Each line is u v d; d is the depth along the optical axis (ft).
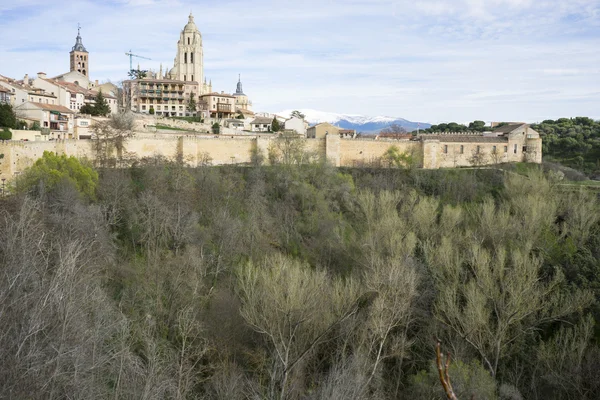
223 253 147.54
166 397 83.10
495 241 149.89
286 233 176.14
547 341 117.29
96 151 215.10
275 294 103.81
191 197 184.03
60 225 123.65
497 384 103.09
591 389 99.81
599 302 119.65
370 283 118.32
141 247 148.87
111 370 79.30
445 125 530.27
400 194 203.51
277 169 226.38
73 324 71.97
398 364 111.86
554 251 140.56
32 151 189.16
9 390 57.36
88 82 461.78
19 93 291.79
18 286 72.74
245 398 96.12
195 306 117.70
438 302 123.03
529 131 299.79
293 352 103.24
